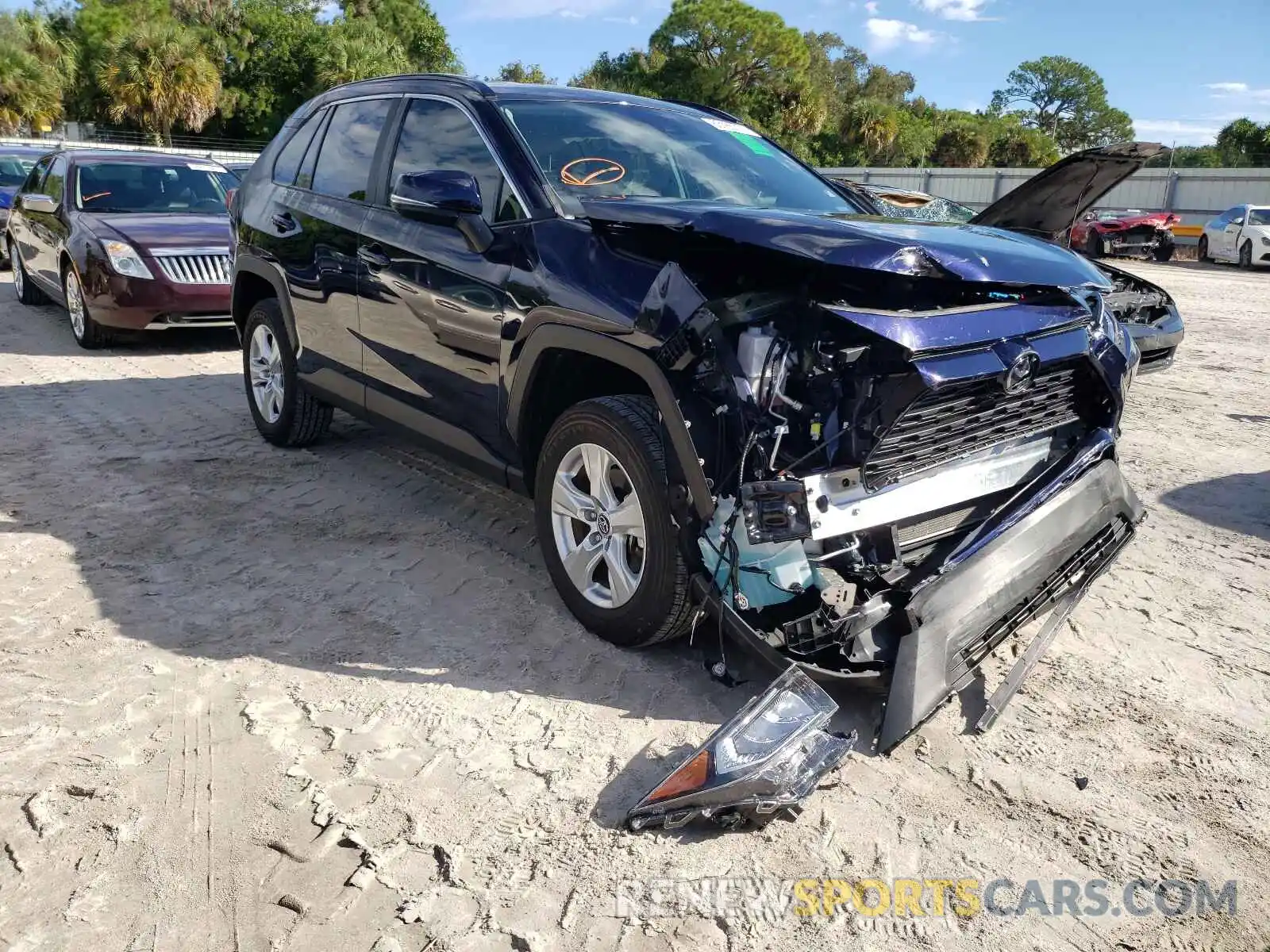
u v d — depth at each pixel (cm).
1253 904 221
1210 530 451
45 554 390
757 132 450
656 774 260
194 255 799
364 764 261
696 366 268
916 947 207
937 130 6938
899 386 254
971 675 278
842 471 260
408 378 398
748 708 254
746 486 253
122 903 212
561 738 275
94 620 337
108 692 292
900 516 276
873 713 289
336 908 212
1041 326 282
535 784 255
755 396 259
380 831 236
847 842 238
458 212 327
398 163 411
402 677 305
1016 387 272
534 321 315
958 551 286
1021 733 285
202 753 264
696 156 394
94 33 4319
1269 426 636
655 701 294
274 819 239
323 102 499
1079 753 276
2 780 251
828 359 258
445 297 362
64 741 268
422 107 409
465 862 227
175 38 4212
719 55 5600
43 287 948
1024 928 213
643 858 230
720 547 270
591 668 312
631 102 419
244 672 306
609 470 308
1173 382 771
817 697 256
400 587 370
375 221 412
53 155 982
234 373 745
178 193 930
